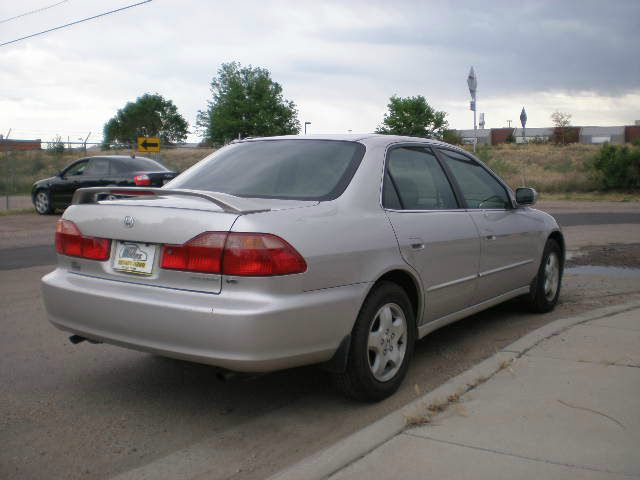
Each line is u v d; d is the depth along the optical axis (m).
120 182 16.95
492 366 4.42
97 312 3.86
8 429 3.78
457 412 3.67
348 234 3.87
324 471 3.03
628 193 29.59
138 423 3.87
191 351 3.51
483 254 5.16
